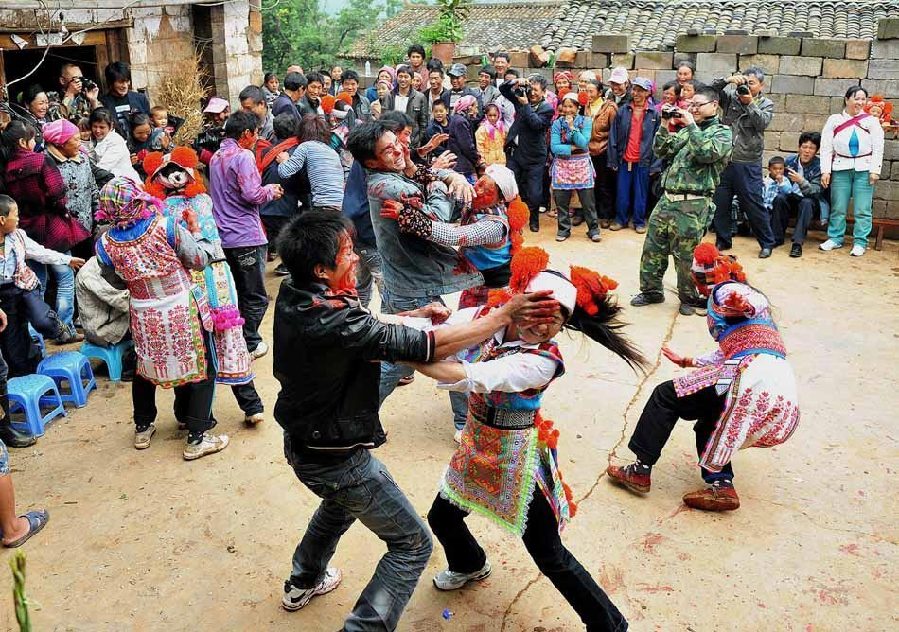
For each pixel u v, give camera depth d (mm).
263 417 4992
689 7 15148
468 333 2738
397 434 4855
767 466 4547
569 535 3955
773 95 9531
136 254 4148
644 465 4223
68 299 6090
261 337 6207
